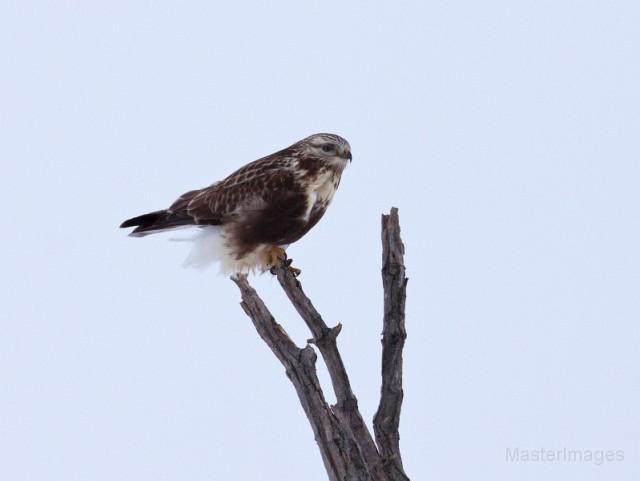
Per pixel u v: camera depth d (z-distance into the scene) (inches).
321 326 405.4
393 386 418.0
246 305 412.8
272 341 410.6
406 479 419.2
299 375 406.9
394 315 410.3
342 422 405.7
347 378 410.0
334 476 404.8
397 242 402.9
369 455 410.0
